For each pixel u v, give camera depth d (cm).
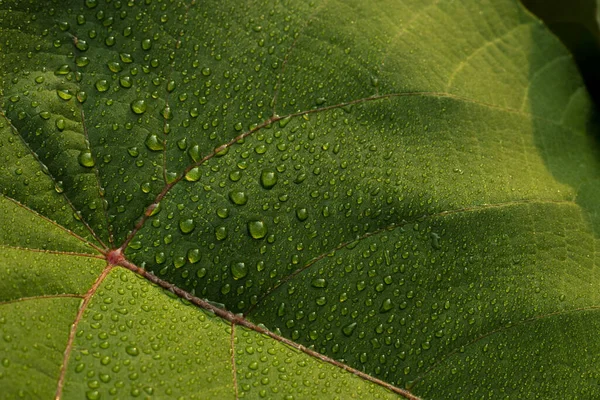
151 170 29
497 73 32
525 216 30
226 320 29
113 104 29
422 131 30
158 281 29
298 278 29
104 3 29
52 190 29
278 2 30
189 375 28
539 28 33
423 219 30
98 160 29
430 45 31
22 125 29
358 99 30
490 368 29
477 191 30
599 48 33
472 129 31
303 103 30
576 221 31
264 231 29
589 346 30
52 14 29
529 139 32
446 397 29
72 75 29
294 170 29
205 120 29
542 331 30
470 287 29
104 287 28
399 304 29
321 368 28
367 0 31
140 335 28
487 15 32
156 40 29
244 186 29
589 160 32
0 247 28
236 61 29
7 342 27
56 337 27
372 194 29
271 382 28
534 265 30
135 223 29
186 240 29
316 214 29
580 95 33
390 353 29
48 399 26
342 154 30
